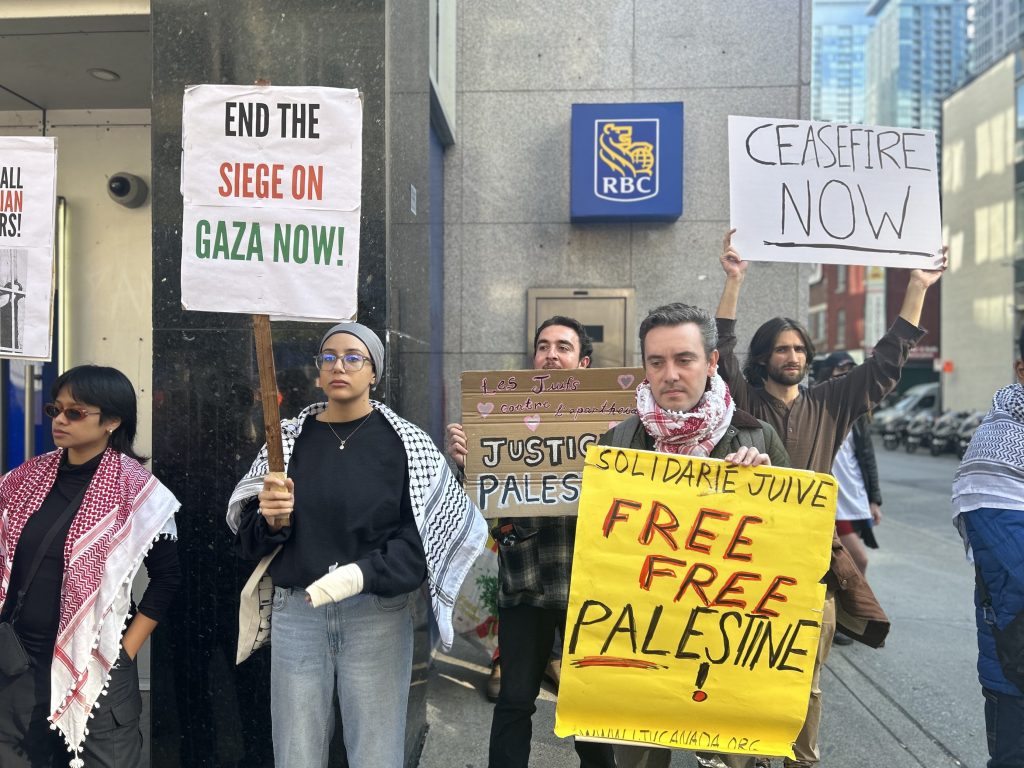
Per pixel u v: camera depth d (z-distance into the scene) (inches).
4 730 86.0
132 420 94.6
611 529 83.3
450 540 89.7
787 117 200.1
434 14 171.8
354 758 87.0
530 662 99.9
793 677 82.0
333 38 115.6
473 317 205.2
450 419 205.5
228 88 84.9
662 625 82.7
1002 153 1133.7
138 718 92.7
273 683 87.9
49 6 128.6
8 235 103.5
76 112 171.8
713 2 201.6
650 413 88.0
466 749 135.3
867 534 198.8
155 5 117.9
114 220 171.8
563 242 204.1
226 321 115.8
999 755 85.5
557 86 204.5
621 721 83.4
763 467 83.0
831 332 1934.1
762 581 82.4
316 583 77.0
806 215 115.9
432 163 187.5
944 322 1291.8
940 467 759.7
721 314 118.6
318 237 85.2
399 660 89.0
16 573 88.1
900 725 147.3
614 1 203.6
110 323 171.5
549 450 101.8
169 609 114.7
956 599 239.1
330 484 85.0
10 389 171.2
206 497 115.4
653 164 191.6
